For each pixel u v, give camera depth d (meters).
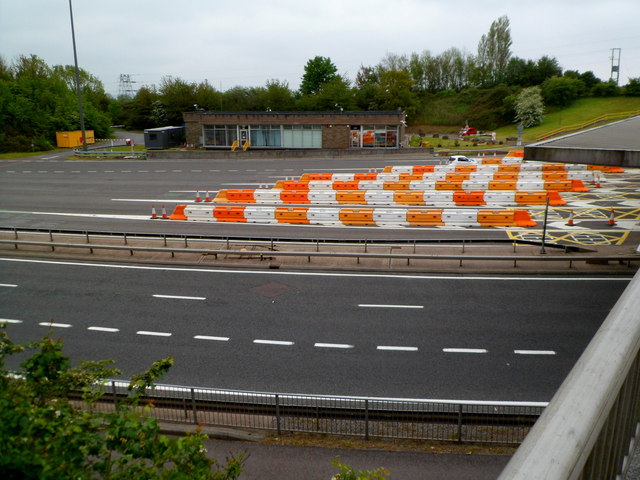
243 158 56.69
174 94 84.75
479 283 19.89
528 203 33.72
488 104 99.69
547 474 1.44
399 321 16.81
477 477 9.95
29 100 77.06
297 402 12.10
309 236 26.78
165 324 16.95
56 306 18.50
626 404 2.23
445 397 12.76
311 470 10.26
